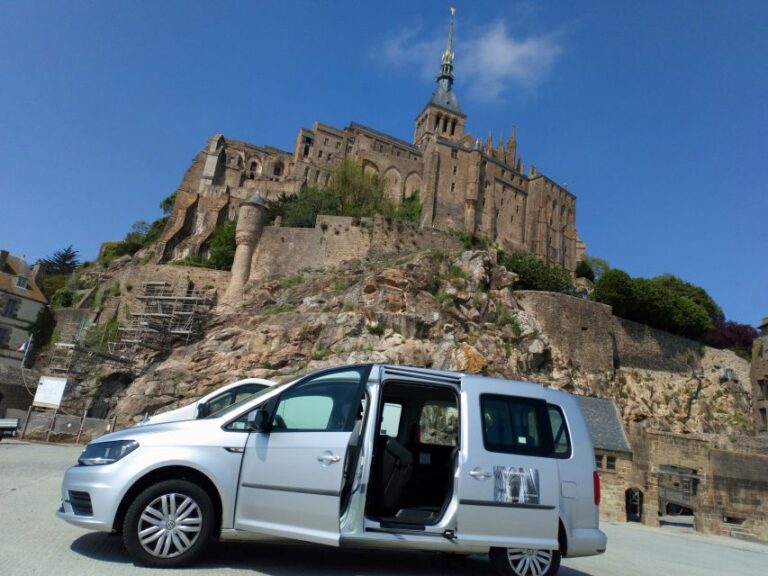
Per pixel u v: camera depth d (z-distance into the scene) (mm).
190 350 44375
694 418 51375
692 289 80750
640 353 53969
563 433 8266
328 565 7348
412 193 93750
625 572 10102
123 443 6770
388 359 38562
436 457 8430
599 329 51656
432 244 54375
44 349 53656
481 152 94312
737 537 27953
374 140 108438
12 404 44562
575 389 46281
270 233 53562
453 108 124750
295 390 7352
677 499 42156
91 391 43562
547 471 7719
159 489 6508
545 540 7438
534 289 66375
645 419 48938
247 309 48688
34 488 11625
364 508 6723
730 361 57094
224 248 66000
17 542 6848
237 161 104625
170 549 6449
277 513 6660
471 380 7895
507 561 7398
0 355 51562
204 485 6816
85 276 81438
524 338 46906
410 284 44500
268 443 6949
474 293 46875
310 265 52250
